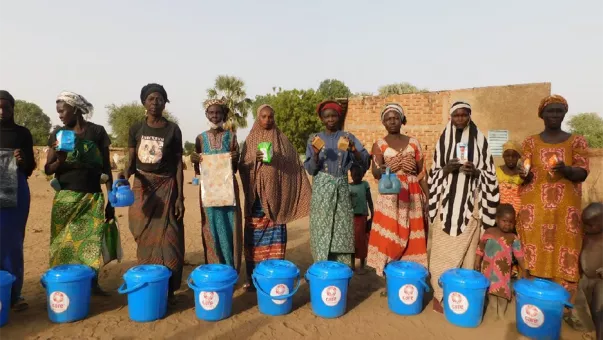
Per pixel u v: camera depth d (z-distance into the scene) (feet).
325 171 14.82
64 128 13.98
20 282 13.44
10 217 13.02
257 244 15.48
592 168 35.35
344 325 12.74
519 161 14.01
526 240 13.48
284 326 12.55
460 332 12.32
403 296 13.39
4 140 13.09
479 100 42.45
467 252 13.74
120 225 29.94
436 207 14.01
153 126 14.08
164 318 12.96
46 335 11.60
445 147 13.93
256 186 15.11
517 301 12.23
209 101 14.83
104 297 14.99
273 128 15.46
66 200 13.78
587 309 14.02
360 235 18.58
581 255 12.46
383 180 13.87
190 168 98.94
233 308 14.01
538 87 40.01
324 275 13.03
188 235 27.09
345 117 49.75
